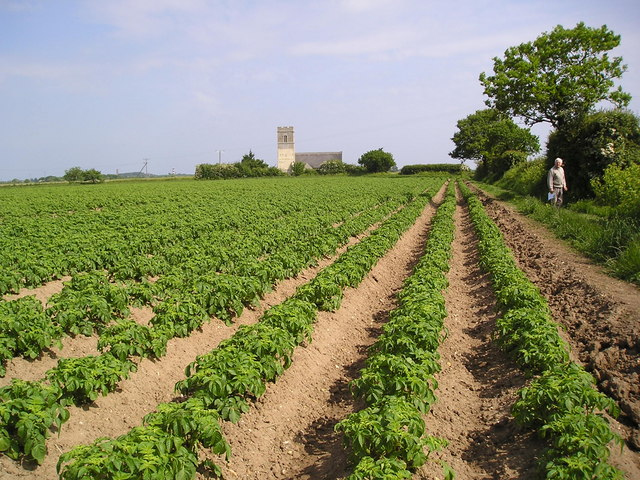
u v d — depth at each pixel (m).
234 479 6.93
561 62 33.97
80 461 5.49
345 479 5.76
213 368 7.85
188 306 10.84
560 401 6.61
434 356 8.81
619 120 27.36
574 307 11.66
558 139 30.36
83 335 10.50
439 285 13.03
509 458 6.68
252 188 60.41
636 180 21.59
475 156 120.38
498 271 14.12
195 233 23.23
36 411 6.51
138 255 16.64
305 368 10.05
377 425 6.31
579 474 5.45
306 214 30.50
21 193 53.56
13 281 12.92
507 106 35.50
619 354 8.74
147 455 5.71
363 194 47.53
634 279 12.66
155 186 70.06
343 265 14.66
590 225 19.52
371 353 9.77
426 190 56.66
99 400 8.07
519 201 35.00
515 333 9.47
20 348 8.88
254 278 12.95
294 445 7.86
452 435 7.54
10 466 6.25
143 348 9.32
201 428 6.42
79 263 15.49
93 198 45.06
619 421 7.29
